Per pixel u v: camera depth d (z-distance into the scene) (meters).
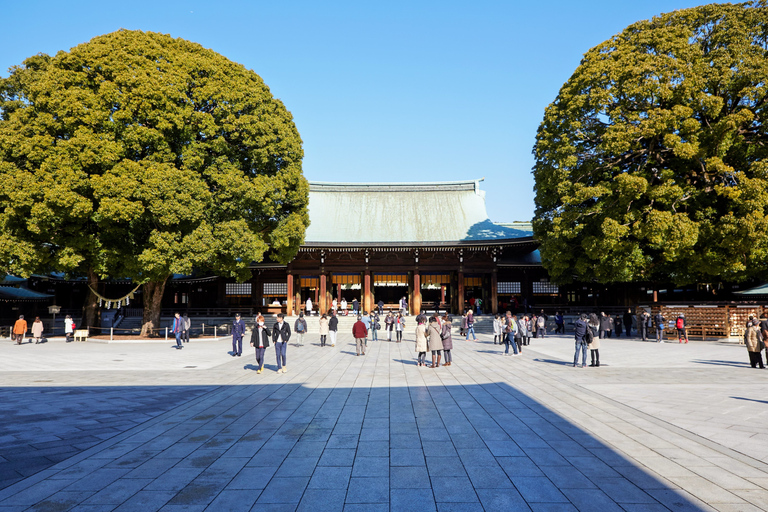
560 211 33.75
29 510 6.13
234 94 32.81
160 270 30.91
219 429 10.09
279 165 36.44
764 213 28.14
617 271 31.17
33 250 29.25
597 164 32.19
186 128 30.95
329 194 54.69
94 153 28.28
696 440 9.05
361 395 13.73
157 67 30.78
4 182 27.55
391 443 9.01
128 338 34.81
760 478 7.14
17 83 34.84
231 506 6.25
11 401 13.04
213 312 50.12
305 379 16.75
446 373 18.00
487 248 48.06
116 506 6.26
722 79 28.91
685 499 6.39
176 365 20.80
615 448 8.60
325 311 48.72
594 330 19.36
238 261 33.44
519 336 24.58
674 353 24.11
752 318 18.97
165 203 28.75
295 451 8.56
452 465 7.78
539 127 36.59
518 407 11.98
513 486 6.88
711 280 34.66
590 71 31.75
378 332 40.41
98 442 9.20
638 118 29.88
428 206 53.88
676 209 30.75
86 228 30.28
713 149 29.66
